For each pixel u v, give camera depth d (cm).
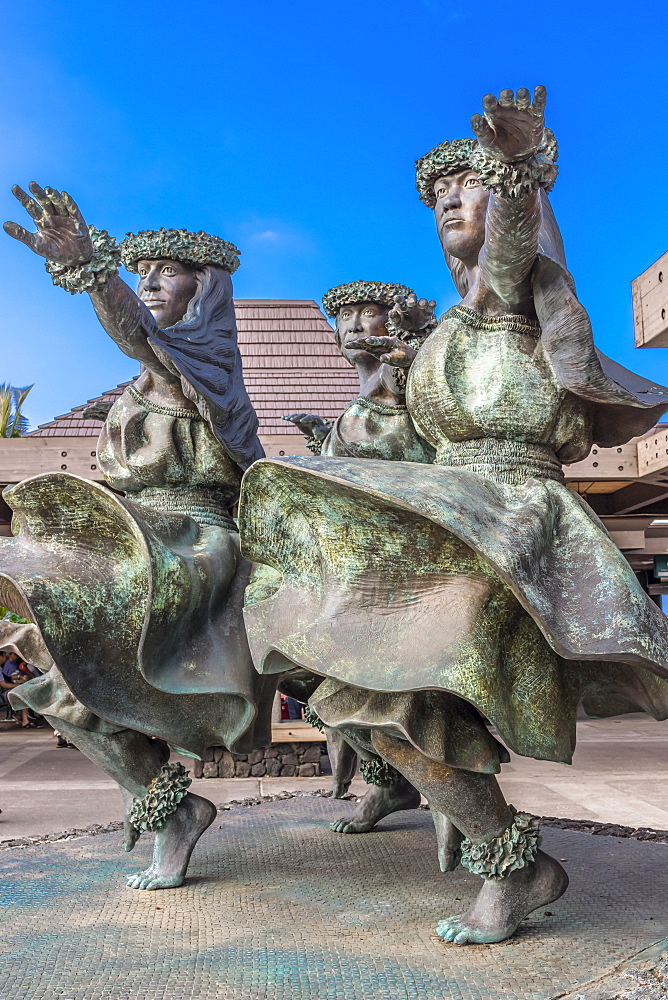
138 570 331
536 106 244
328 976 267
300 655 271
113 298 341
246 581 359
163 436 376
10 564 329
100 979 266
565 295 291
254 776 802
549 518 280
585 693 329
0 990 259
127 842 373
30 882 372
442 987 258
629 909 328
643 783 768
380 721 274
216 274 397
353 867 396
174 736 339
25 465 773
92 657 326
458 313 312
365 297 454
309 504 281
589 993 250
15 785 800
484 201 330
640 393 301
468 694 253
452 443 312
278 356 968
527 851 290
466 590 268
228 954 286
